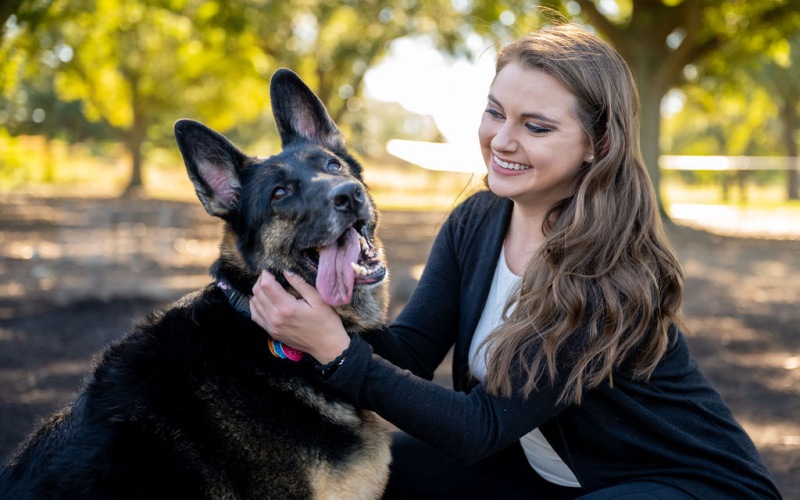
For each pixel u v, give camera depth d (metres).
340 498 2.58
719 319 8.70
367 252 2.85
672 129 52.00
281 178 2.82
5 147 38.22
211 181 2.88
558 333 2.38
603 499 2.41
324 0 25.00
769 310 9.27
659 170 17.41
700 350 7.16
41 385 5.45
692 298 10.05
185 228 13.18
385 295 2.98
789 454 4.40
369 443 2.71
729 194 41.91
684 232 17.50
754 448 2.57
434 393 2.42
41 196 28.48
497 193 2.70
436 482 3.01
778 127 47.50
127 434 2.38
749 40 17.84
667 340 2.51
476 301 2.87
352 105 30.08
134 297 9.10
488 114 2.76
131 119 34.84
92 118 37.28
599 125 2.55
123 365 2.56
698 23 15.70
